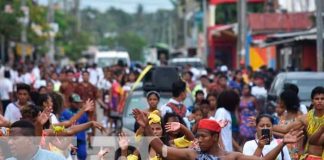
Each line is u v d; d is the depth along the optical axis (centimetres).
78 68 4906
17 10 6606
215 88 3278
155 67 2659
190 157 1316
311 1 6419
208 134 1290
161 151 1339
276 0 7606
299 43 4406
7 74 4025
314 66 4466
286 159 1673
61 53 12012
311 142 1731
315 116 1728
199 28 12219
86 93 3275
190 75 3688
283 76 2836
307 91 2769
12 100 3409
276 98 2653
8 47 7594
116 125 2941
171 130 1520
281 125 1781
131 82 3603
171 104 2145
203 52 9944
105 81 4159
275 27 6272
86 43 14825
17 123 1318
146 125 1349
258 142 1562
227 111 2162
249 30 6312
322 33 3606
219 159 1295
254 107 2844
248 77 4250
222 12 9700
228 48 8581
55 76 3962
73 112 2412
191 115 2156
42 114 1545
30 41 8194
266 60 6450
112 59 7238
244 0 5731
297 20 6266
